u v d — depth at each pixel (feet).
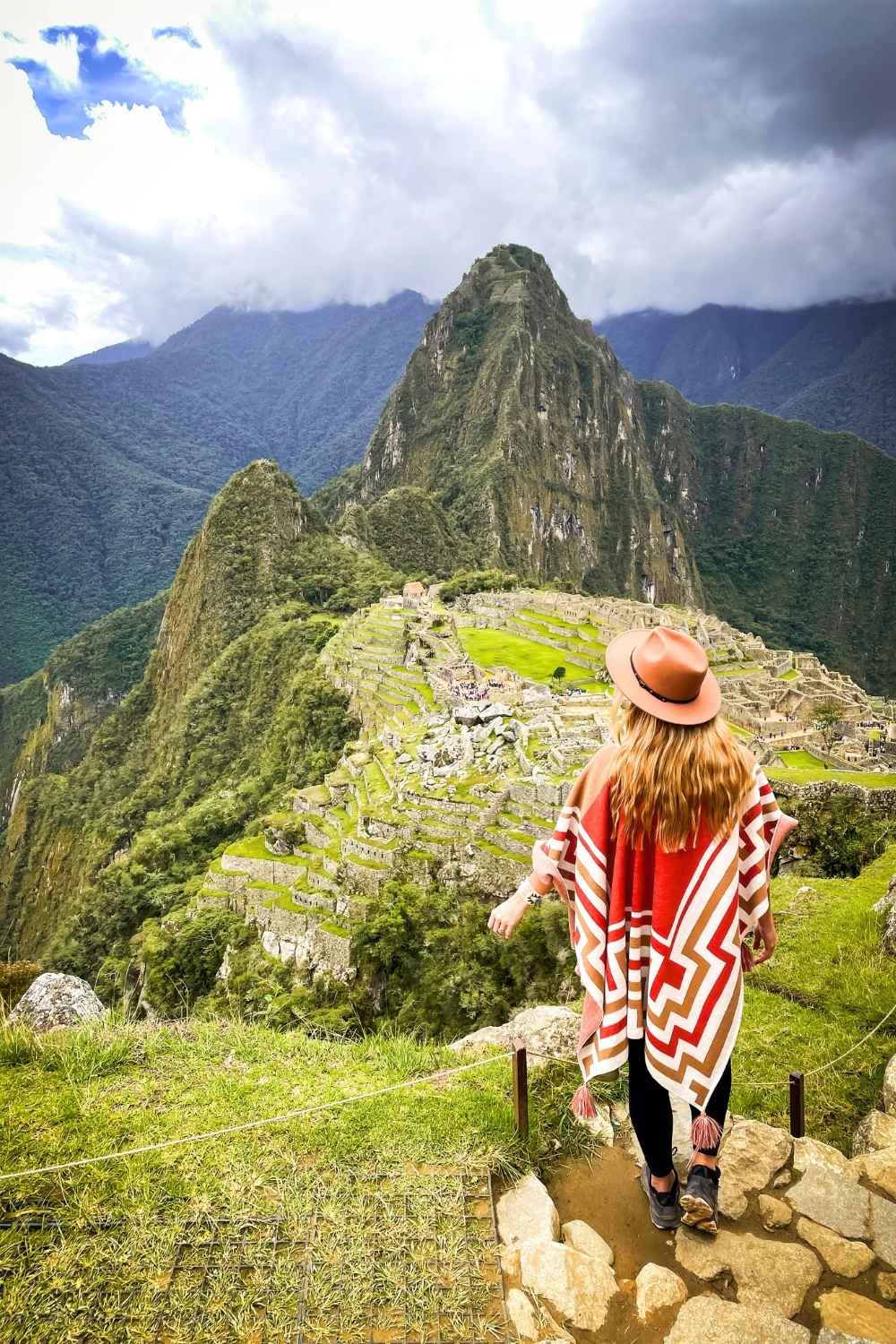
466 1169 12.34
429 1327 9.80
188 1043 16.37
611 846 10.60
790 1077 14.06
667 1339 9.83
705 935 9.89
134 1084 14.62
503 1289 10.37
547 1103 14.05
